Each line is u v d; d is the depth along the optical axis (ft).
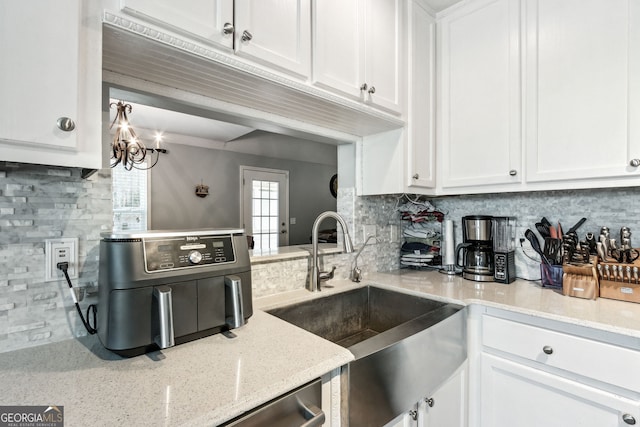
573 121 4.26
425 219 6.57
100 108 2.29
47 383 2.06
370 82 4.43
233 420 1.89
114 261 2.38
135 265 2.40
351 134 5.62
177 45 2.64
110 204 3.11
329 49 3.89
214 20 2.85
